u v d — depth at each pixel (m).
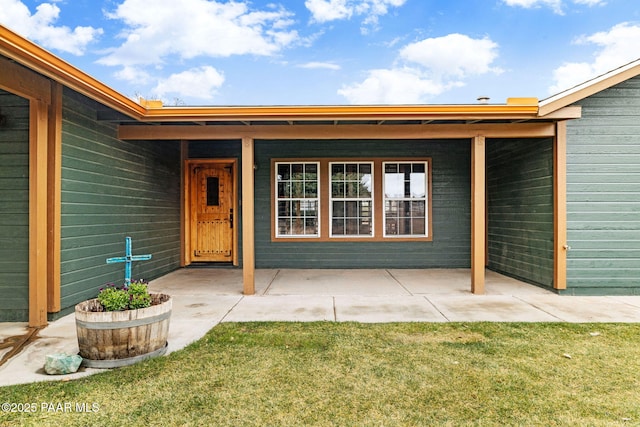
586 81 5.16
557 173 5.32
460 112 4.86
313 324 3.97
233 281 6.37
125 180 5.55
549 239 5.53
